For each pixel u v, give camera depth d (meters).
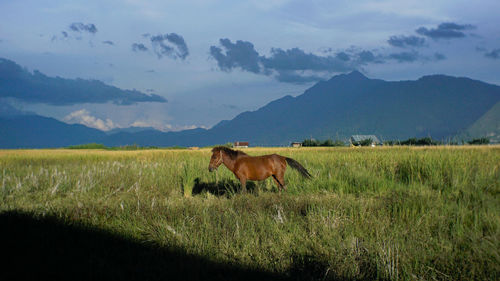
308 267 4.18
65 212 6.98
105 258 4.46
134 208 7.27
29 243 5.06
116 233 5.45
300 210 6.88
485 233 5.07
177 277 3.84
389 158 13.43
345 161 14.54
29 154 32.69
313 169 12.21
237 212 6.78
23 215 6.54
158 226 5.62
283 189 9.54
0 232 5.52
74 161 23.06
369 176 9.93
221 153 9.09
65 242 5.16
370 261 4.20
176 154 28.14
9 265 4.21
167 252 4.63
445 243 4.67
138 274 3.95
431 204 6.64
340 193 8.59
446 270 3.95
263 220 5.81
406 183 9.90
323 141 54.88
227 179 11.91
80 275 3.92
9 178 11.72
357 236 5.02
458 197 7.50
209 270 4.12
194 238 4.99
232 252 4.55
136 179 12.01
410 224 5.50
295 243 4.85
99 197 8.96
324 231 5.15
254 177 9.04
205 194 9.90
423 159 11.85
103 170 14.25
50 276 3.91
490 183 8.55
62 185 10.71
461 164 11.02
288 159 9.44
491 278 3.69
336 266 4.07
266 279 3.89
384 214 6.21
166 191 10.59
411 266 4.04
